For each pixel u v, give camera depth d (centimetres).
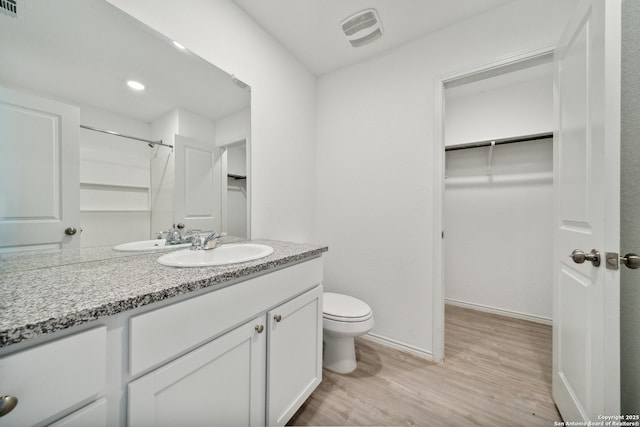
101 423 51
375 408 119
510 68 141
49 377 44
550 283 210
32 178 77
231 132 139
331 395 128
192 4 116
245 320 84
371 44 170
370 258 184
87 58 88
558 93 117
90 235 91
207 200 130
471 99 236
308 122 200
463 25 149
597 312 81
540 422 110
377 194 181
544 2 128
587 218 89
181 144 118
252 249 124
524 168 219
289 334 104
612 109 76
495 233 231
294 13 143
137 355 56
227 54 133
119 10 94
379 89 180
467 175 243
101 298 53
